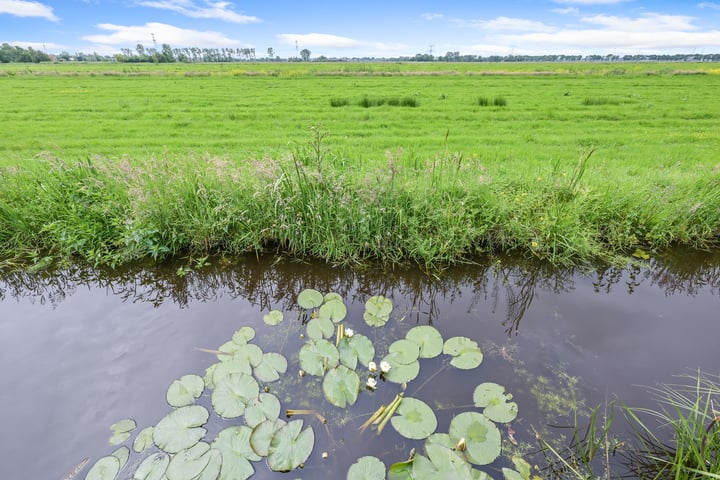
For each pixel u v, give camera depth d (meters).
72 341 2.79
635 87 18.34
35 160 4.89
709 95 14.99
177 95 16.36
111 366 2.53
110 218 4.01
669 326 2.93
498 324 3.01
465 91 17.59
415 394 2.30
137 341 2.79
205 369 2.49
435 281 3.66
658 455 1.94
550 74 27.80
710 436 1.80
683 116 10.92
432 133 9.22
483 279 3.71
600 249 3.98
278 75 28.66
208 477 1.79
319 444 2.00
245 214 4.02
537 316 3.10
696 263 3.84
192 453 1.90
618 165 5.91
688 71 27.36
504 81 22.73
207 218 3.99
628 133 8.91
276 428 2.02
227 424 2.09
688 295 3.38
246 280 3.77
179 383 2.33
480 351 2.62
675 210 4.06
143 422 2.12
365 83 22.25
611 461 1.92
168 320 3.07
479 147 7.33
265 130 9.53
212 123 10.34
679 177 4.69
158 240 3.88
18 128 9.42
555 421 2.13
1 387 2.35
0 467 1.89
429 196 4.05
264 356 2.56
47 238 4.04
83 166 4.32
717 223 4.03
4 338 2.81
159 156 5.94
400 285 3.66
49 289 3.61
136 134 8.95
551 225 3.87
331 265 3.84
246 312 3.21
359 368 2.51
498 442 1.96
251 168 4.23
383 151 7.07
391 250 3.92
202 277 3.74
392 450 1.96
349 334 2.72
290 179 3.95
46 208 4.07
